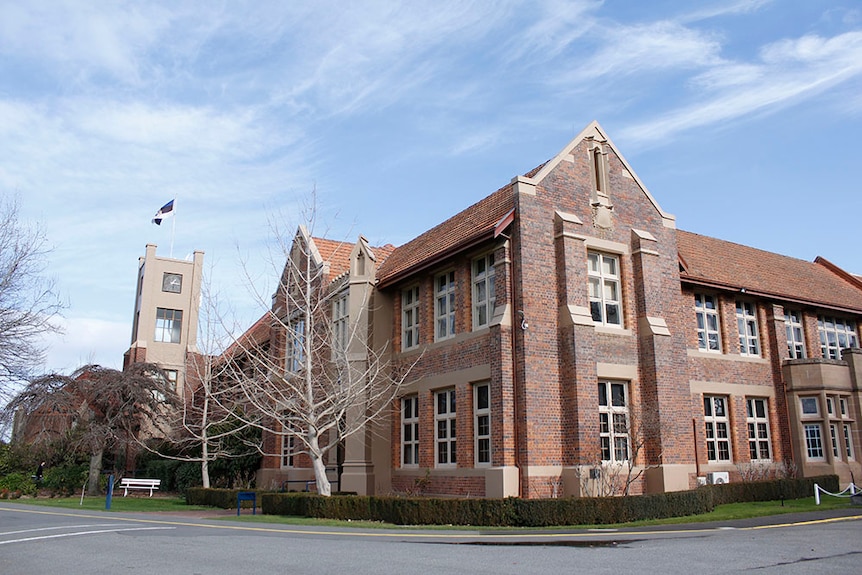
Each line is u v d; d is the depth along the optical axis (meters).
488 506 16.17
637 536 13.55
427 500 16.89
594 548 11.75
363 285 25.70
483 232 20.06
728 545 11.80
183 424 31.03
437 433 22.39
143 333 49.44
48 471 34.97
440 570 9.48
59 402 33.25
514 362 19.08
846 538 12.58
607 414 19.92
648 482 19.80
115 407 35.25
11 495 31.72
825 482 23.73
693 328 24.39
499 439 18.69
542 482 18.30
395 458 24.00
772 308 26.81
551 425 18.83
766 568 9.38
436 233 26.19
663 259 22.41
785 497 22.27
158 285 50.84
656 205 22.88
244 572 9.44
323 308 26.42
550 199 20.52
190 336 50.78
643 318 20.97
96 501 28.91
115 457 38.72
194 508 24.73
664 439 19.94
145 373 37.19
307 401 21.84
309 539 13.60
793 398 25.72
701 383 24.02
